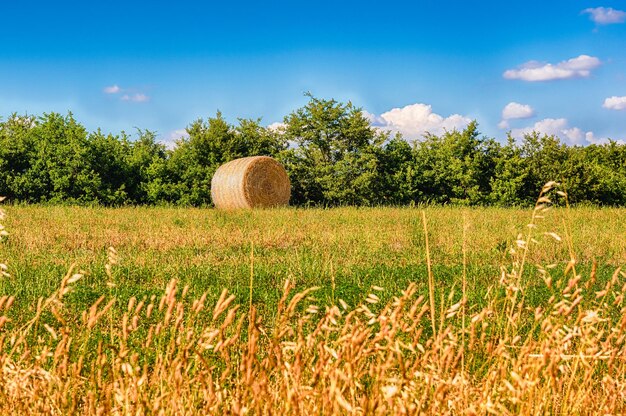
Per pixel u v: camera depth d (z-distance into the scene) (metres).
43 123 28.64
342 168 34.62
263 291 8.02
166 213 19.80
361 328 2.40
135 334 5.45
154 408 2.41
